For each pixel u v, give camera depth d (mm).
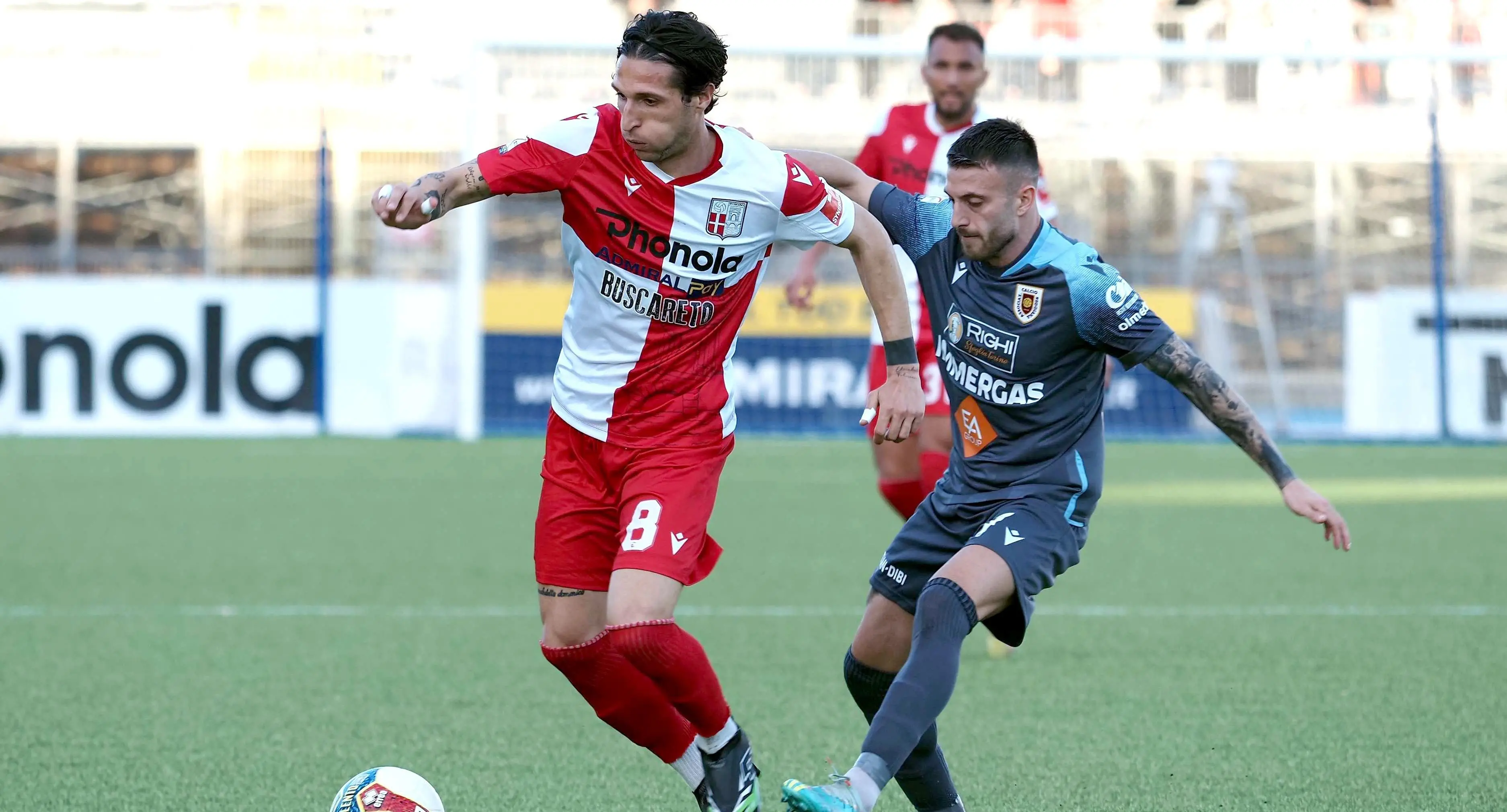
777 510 35469
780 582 26062
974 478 12508
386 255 52781
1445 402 51562
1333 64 54906
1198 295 54250
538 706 17391
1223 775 14641
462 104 53312
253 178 53719
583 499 12523
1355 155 54438
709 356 12438
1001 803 13750
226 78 54531
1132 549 30047
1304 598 24703
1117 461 47375
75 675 18953
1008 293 12164
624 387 12336
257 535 30938
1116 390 53094
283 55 54062
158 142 54844
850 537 31453
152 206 55188
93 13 55938
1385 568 27734
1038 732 16297
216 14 55375
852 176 13469
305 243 53750
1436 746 15734
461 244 50188
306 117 53906
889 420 12398
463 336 50500
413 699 17734
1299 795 13977
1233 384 53844
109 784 14188
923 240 12906
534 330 52312
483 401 52125
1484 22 66812
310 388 50594
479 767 14852
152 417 49969
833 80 54000
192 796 13820
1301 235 54625
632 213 11969
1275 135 54562
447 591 25094
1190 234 54625
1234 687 18453
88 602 23953
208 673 19094
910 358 12438
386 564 27641
